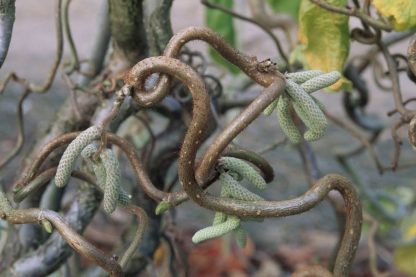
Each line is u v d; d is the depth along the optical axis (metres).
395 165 0.48
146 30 0.46
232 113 0.69
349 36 0.46
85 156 0.36
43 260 0.47
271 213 0.35
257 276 1.02
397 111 0.47
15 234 0.51
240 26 0.75
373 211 0.80
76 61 0.51
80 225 0.48
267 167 0.39
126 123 0.66
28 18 2.21
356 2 0.45
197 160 0.39
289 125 0.35
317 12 0.45
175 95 0.50
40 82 1.58
